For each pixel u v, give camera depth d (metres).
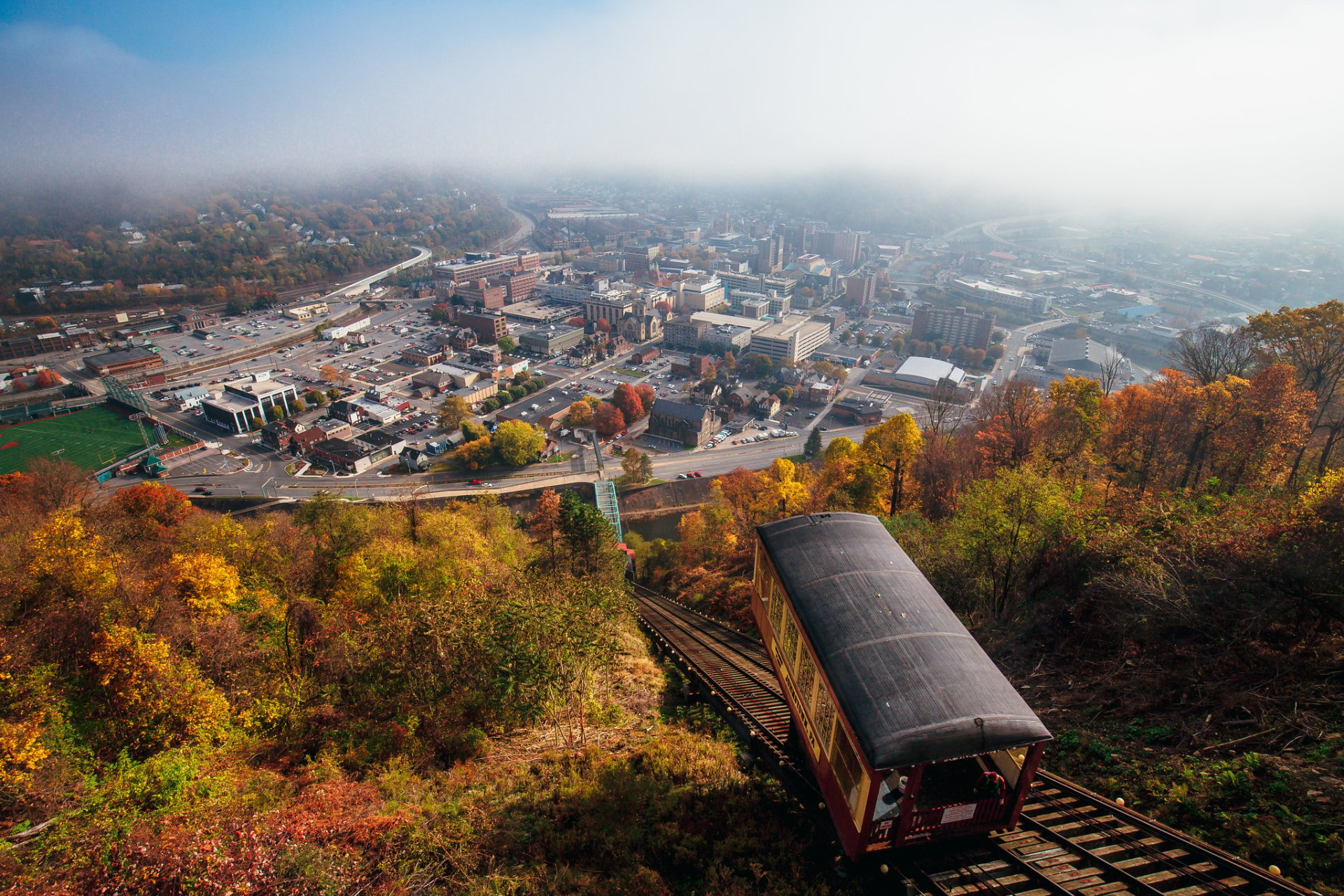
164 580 35.22
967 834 18.94
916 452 68.69
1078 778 24.06
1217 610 27.91
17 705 24.03
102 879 17.20
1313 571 26.11
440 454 156.38
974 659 19.30
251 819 20.16
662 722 33.12
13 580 34.00
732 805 23.12
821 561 22.77
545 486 141.75
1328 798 19.38
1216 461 54.28
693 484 141.62
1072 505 38.72
